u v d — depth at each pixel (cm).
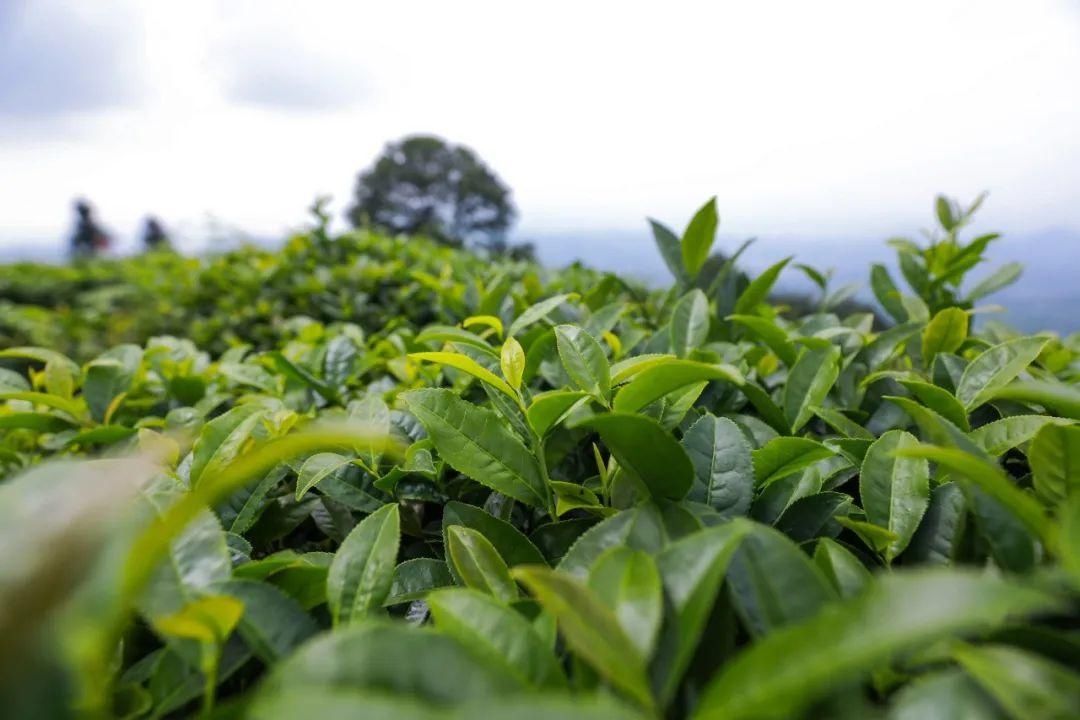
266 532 138
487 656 73
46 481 60
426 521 161
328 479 138
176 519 60
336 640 63
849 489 139
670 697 68
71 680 54
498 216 2898
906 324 188
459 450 120
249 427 124
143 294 633
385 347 262
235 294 469
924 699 61
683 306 180
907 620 53
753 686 56
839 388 178
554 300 159
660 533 93
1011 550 86
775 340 179
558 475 161
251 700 69
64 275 846
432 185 2738
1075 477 91
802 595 73
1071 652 71
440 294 299
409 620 108
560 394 110
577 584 70
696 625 68
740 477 114
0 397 176
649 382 109
